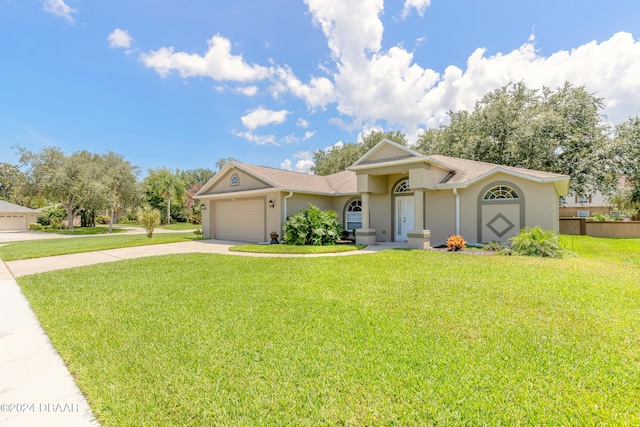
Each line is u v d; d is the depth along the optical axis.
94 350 3.75
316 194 16.88
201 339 3.98
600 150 20.23
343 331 4.14
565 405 2.57
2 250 14.91
